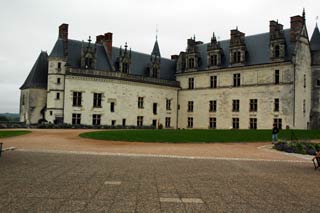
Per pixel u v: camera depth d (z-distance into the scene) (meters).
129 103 62.03
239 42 60.50
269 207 9.13
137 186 11.46
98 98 58.41
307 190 11.45
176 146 27.70
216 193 10.69
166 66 71.56
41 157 18.78
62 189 10.68
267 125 56.09
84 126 54.25
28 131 40.75
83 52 57.62
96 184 11.59
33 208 8.44
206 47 68.62
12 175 12.93
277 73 55.59
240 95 59.97
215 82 63.88
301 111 54.81
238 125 59.94
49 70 55.12
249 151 25.58
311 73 58.03
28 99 56.91
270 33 56.88
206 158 20.45
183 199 9.80
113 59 62.38
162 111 67.19
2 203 8.84
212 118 63.94
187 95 68.50
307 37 57.34
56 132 40.50
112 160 18.27
